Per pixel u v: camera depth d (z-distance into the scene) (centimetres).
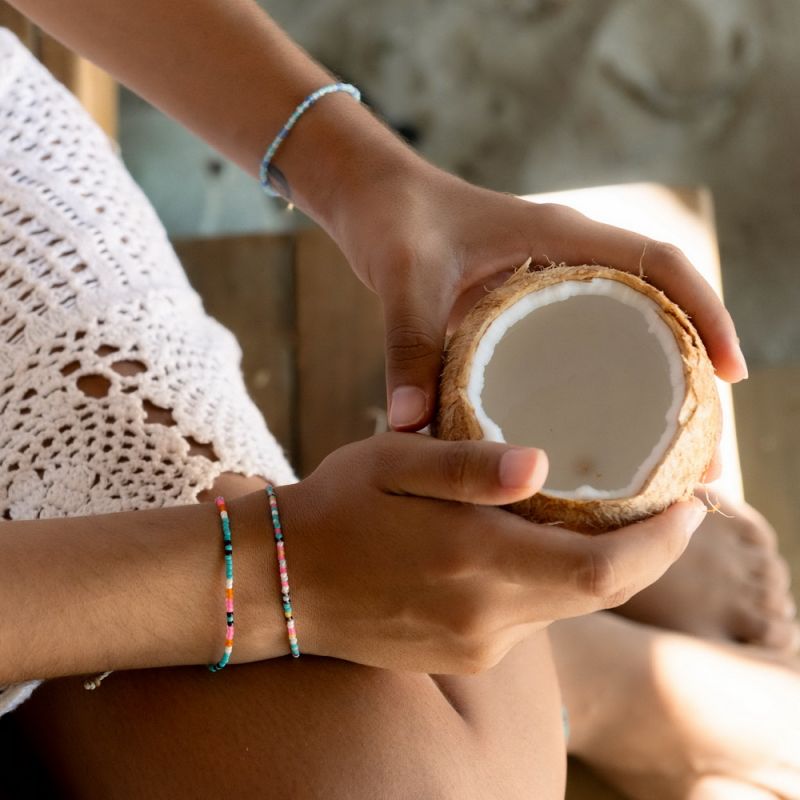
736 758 90
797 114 148
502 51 155
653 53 151
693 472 60
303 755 65
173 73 76
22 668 62
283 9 157
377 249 69
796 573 126
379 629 63
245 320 117
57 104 78
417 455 59
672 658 92
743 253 148
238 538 63
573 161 153
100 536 63
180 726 66
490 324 61
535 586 57
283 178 76
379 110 155
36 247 72
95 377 69
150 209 79
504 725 71
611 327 61
